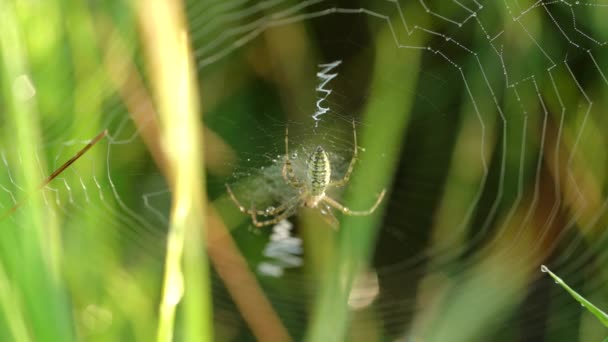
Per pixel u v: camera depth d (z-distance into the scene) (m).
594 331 0.24
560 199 0.25
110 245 0.24
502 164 0.25
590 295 0.24
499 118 0.25
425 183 0.25
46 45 0.24
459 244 0.25
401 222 0.25
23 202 0.22
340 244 0.24
